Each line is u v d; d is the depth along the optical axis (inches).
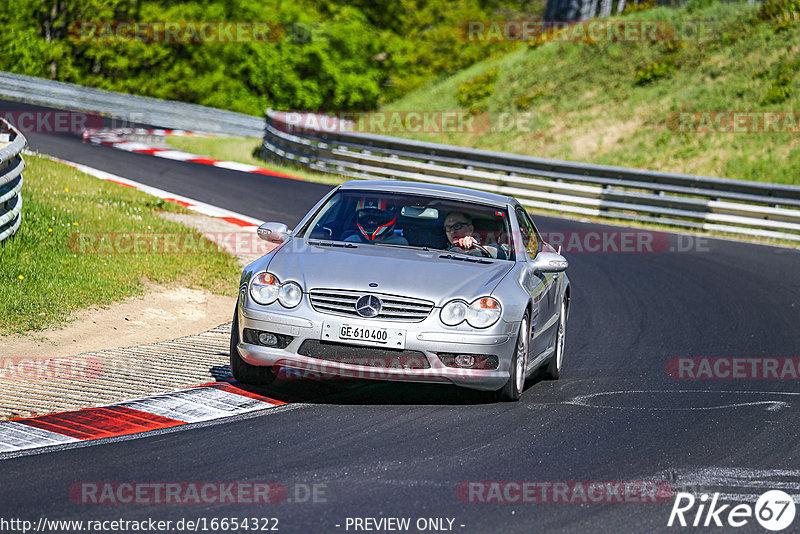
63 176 2474.2
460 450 847.7
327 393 1034.7
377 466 788.6
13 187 1615.4
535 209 3132.4
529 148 4635.8
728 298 1877.5
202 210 2433.6
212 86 6904.5
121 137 4099.4
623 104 4699.8
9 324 1225.4
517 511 698.8
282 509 678.5
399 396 1038.4
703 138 4190.5
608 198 3024.1
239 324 1002.1
